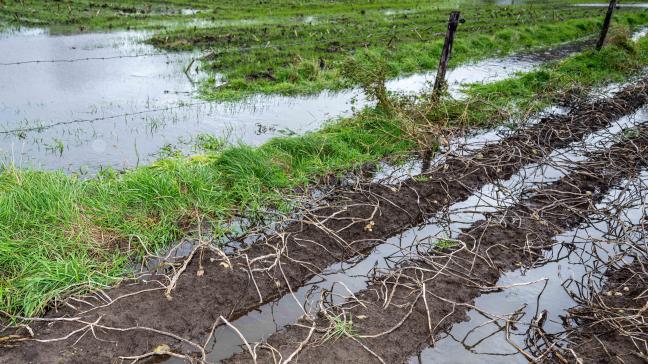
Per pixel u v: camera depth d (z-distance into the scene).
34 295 4.37
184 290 4.67
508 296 5.03
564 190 6.97
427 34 17.20
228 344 4.31
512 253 5.61
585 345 4.39
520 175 7.49
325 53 13.70
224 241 5.60
